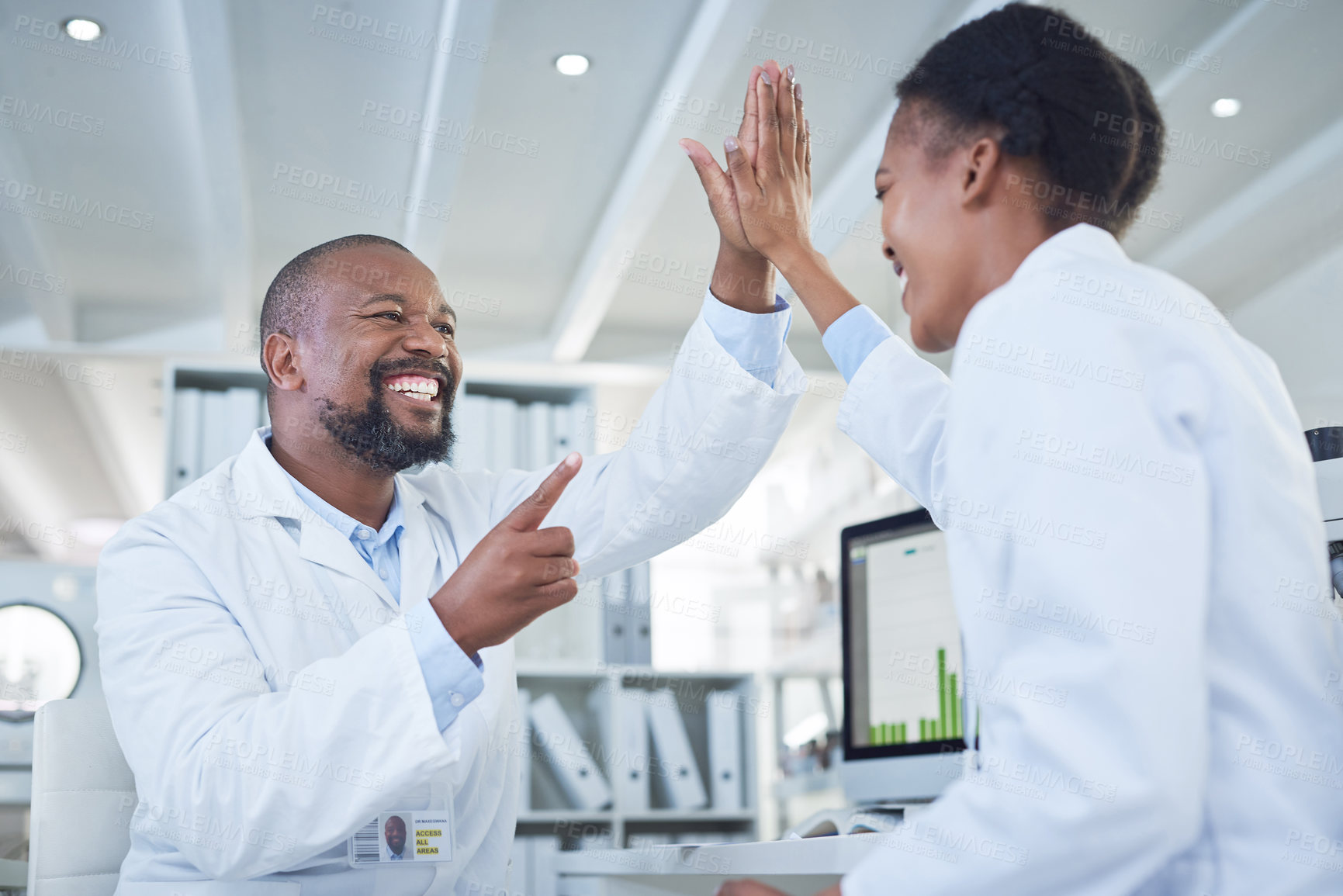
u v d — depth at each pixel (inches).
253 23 88.8
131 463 190.2
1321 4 80.4
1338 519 42.4
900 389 42.9
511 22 89.5
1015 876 23.8
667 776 120.2
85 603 107.4
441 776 48.1
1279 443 28.2
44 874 51.6
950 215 32.2
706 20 86.0
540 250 125.3
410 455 55.2
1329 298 94.0
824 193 114.8
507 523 41.9
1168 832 22.9
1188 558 24.3
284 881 44.7
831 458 165.3
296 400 55.6
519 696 118.2
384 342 54.7
